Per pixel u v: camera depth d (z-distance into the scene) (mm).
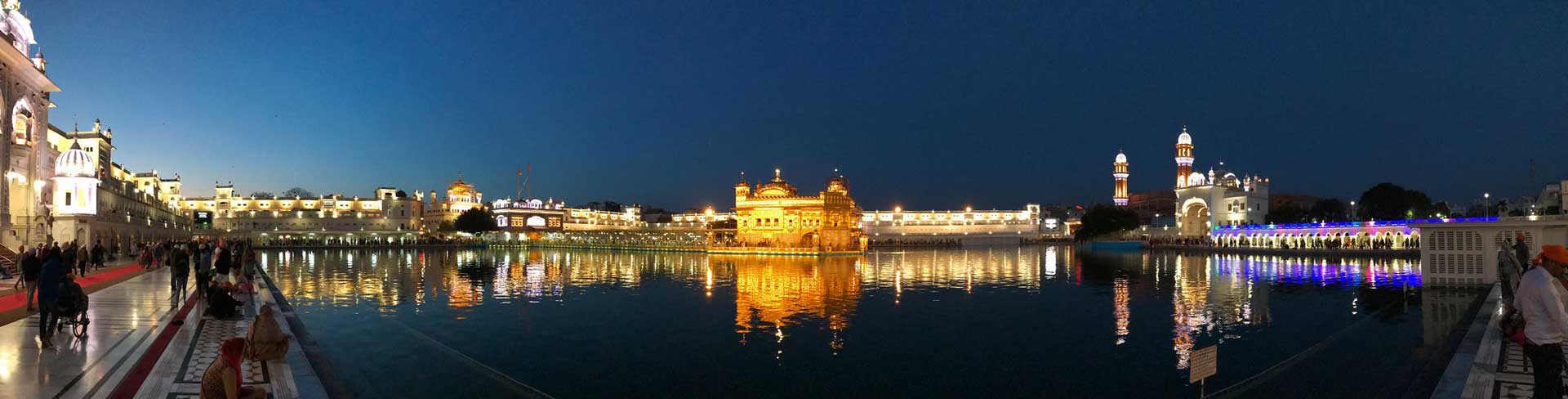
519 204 161000
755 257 87188
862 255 90000
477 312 32094
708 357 22016
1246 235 106312
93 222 55406
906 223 160625
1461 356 15656
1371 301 34219
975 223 161875
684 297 38219
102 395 13195
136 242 59719
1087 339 24906
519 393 17688
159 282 34656
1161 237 124625
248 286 31500
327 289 42375
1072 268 61688
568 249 127375
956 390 18312
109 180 66000
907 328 27281
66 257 32000
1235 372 19797
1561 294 10039
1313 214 125625
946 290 41625
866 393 18016
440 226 160375
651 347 23641
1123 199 173625
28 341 17750
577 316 30578
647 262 75938
